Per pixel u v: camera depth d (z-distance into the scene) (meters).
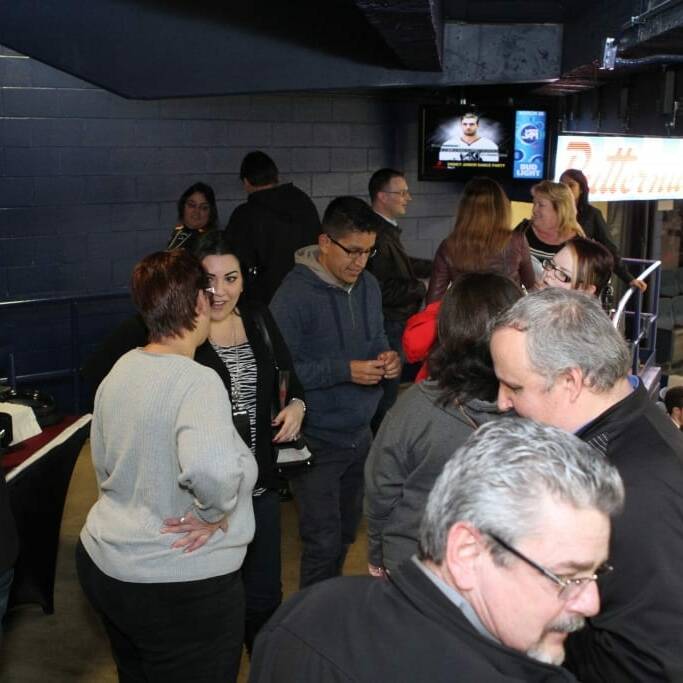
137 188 6.15
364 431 3.24
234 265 2.65
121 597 2.17
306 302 3.14
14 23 4.41
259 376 2.73
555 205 4.45
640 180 6.11
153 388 2.14
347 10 4.63
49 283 5.95
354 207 3.07
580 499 1.10
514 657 1.12
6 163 5.69
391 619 1.16
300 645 1.19
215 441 2.08
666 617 1.41
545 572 1.09
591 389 1.57
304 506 3.17
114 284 6.17
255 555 2.79
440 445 2.06
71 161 5.89
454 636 1.12
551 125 7.00
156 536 2.14
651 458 1.52
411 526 2.11
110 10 4.47
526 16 4.80
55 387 6.08
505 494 1.10
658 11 3.26
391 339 4.84
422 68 4.80
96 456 2.28
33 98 5.71
